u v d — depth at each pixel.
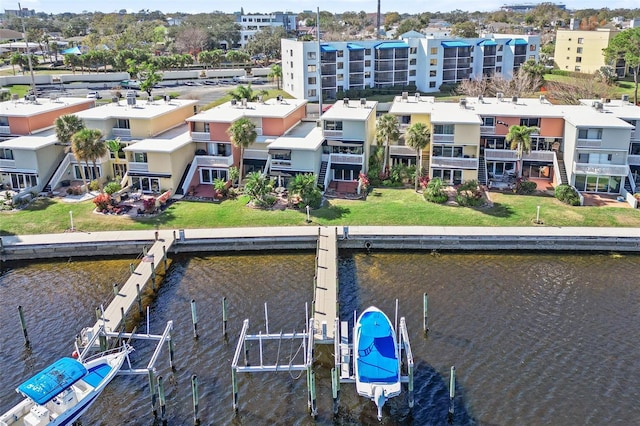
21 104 73.12
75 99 78.50
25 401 29.27
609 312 39.22
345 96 111.81
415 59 118.06
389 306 40.06
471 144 60.44
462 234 49.44
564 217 52.78
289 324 38.06
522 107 68.25
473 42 118.06
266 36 180.50
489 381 32.34
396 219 53.09
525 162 63.00
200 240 49.31
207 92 116.38
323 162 62.97
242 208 56.31
